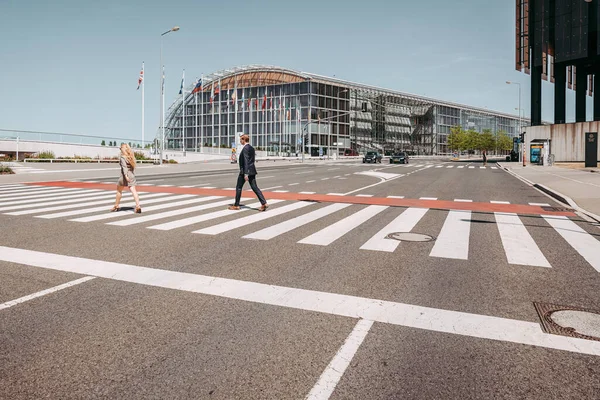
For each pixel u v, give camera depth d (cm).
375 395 265
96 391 270
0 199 1318
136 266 551
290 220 936
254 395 265
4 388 272
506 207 1191
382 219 960
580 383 277
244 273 523
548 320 380
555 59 4912
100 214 1006
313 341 339
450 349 326
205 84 8681
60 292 450
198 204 1210
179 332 354
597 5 4572
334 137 8212
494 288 471
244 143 1077
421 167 3966
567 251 654
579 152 4666
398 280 498
